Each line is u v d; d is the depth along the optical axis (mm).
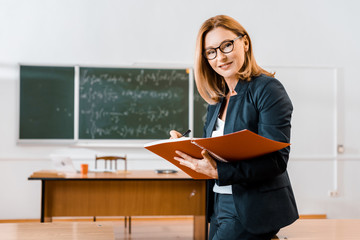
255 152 978
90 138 4652
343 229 1202
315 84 4992
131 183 3271
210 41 1129
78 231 1368
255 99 1074
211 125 1259
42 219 3059
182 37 4840
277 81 1080
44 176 3156
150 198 3283
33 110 4578
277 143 935
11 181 4520
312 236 1117
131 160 4707
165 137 4758
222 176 1011
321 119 4980
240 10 4922
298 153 4934
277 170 1019
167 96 4777
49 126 4594
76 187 3207
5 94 4543
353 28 5082
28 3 4613
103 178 3082
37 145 4574
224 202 1182
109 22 4742
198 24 4867
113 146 4668
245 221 1059
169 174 3463
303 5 5020
